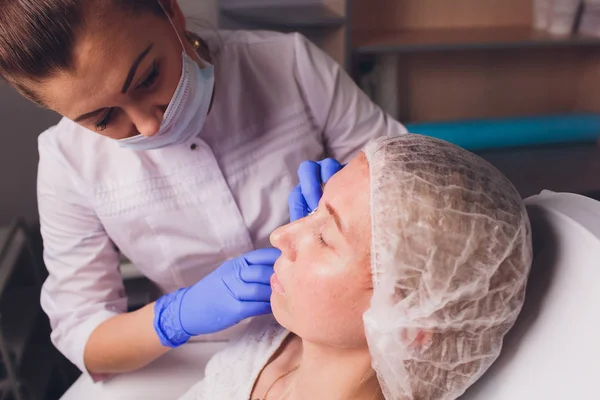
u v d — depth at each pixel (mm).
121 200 901
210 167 912
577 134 1890
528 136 1862
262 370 782
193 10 1645
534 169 1728
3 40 583
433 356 562
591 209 596
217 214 929
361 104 1030
